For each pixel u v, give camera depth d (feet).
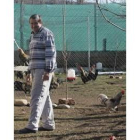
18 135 25.05
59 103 35.86
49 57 24.34
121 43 63.67
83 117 30.63
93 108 34.24
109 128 27.22
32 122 25.31
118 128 27.17
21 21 58.23
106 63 64.08
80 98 40.19
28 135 25.09
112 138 23.49
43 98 25.04
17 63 50.34
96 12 63.00
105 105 33.24
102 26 63.36
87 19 62.69
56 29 61.21
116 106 33.12
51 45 24.38
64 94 42.57
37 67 24.49
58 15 61.05
